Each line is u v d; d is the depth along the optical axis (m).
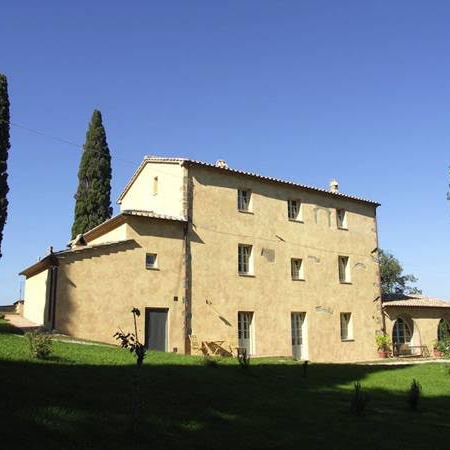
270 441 8.88
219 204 27.30
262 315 27.88
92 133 38.69
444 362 26.78
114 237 25.16
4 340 16.58
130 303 23.25
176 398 11.21
